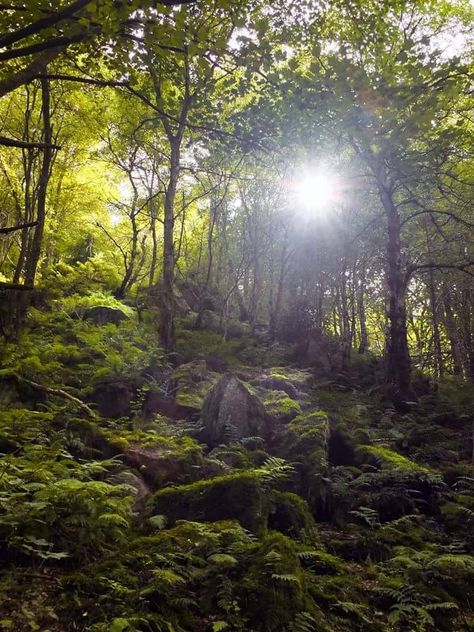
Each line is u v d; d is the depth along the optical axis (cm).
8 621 414
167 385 1225
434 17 1647
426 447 1095
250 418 960
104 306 1778
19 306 1264
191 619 464
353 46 1048
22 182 2123
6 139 460
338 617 518
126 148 2278
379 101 899
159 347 1518
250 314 2589
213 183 2503
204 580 511
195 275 3019
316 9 805
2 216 2255
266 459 859
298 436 923
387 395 1473
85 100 2012
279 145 1134
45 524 532
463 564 587
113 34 552
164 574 470
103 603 457
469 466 970
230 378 1007
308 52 986
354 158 1723
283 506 718
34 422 827
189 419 1091
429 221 2066
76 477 660
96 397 1086
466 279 2111
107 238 2973
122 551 544
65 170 2267
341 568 618
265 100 1058
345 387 1627
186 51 582
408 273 1541
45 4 525
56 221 2464
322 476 837
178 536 574
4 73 608
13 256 2656
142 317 1914
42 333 1446
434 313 2295
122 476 721
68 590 474
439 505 839
